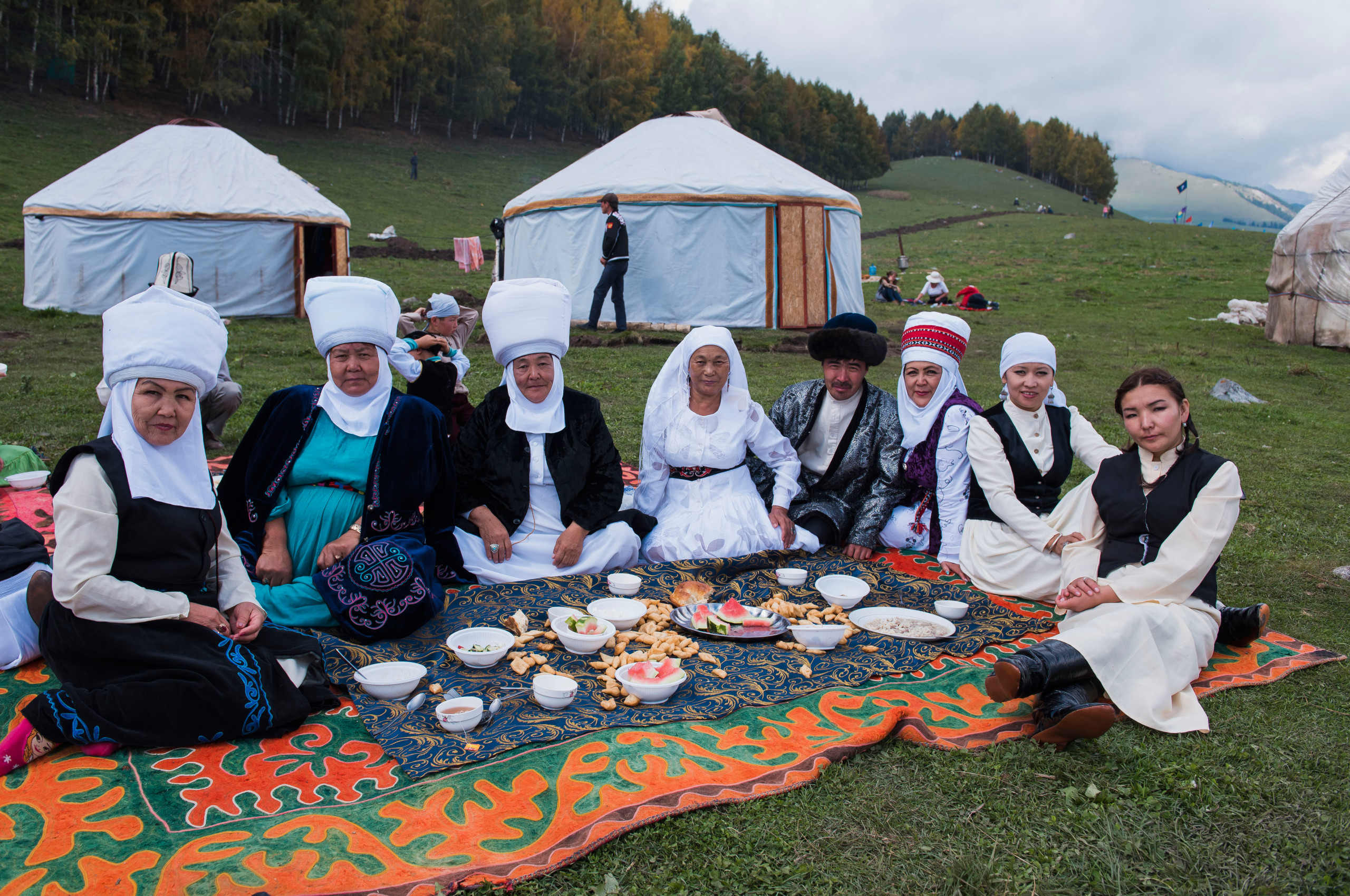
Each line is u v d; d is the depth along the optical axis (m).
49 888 1.97
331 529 3.61
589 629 3.32
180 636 2.67
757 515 4.37
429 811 2.28
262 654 2.79
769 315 14.56
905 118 145.00
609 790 2.37
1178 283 23.34
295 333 13.41
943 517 4.40
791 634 3.52
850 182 83.69
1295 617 4.02
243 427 7.15
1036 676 2.76
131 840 2.14
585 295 14.44
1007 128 115.25
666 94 78.88
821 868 2.15
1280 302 15.12
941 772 2.57
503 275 16.30
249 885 1.97
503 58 68.31
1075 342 14.45
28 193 28.36
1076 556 3.53
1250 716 2.95
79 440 6.55
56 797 2.32
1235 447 7.63
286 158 46.09
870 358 4.41
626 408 8.37
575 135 75.25
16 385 8.50
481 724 2.70
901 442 4.52
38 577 3.05
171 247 14.89
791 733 2.73
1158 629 3.00
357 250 25.23
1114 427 8.20
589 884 2.06
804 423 4.67
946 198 72.12
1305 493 6.22
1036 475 4.03
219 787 2.38
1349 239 14.16
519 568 4.03
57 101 45.12
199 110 52.59
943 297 19.95
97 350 11.20
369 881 2.01
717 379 4.23
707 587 3.92
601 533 4.14
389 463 3.58
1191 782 2.51
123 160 15.58
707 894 2.04
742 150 15.41
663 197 13.89
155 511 2.65
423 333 6.16
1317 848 2.26
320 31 54.44
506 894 2.02
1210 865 2.20
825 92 92.69
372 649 3.23
